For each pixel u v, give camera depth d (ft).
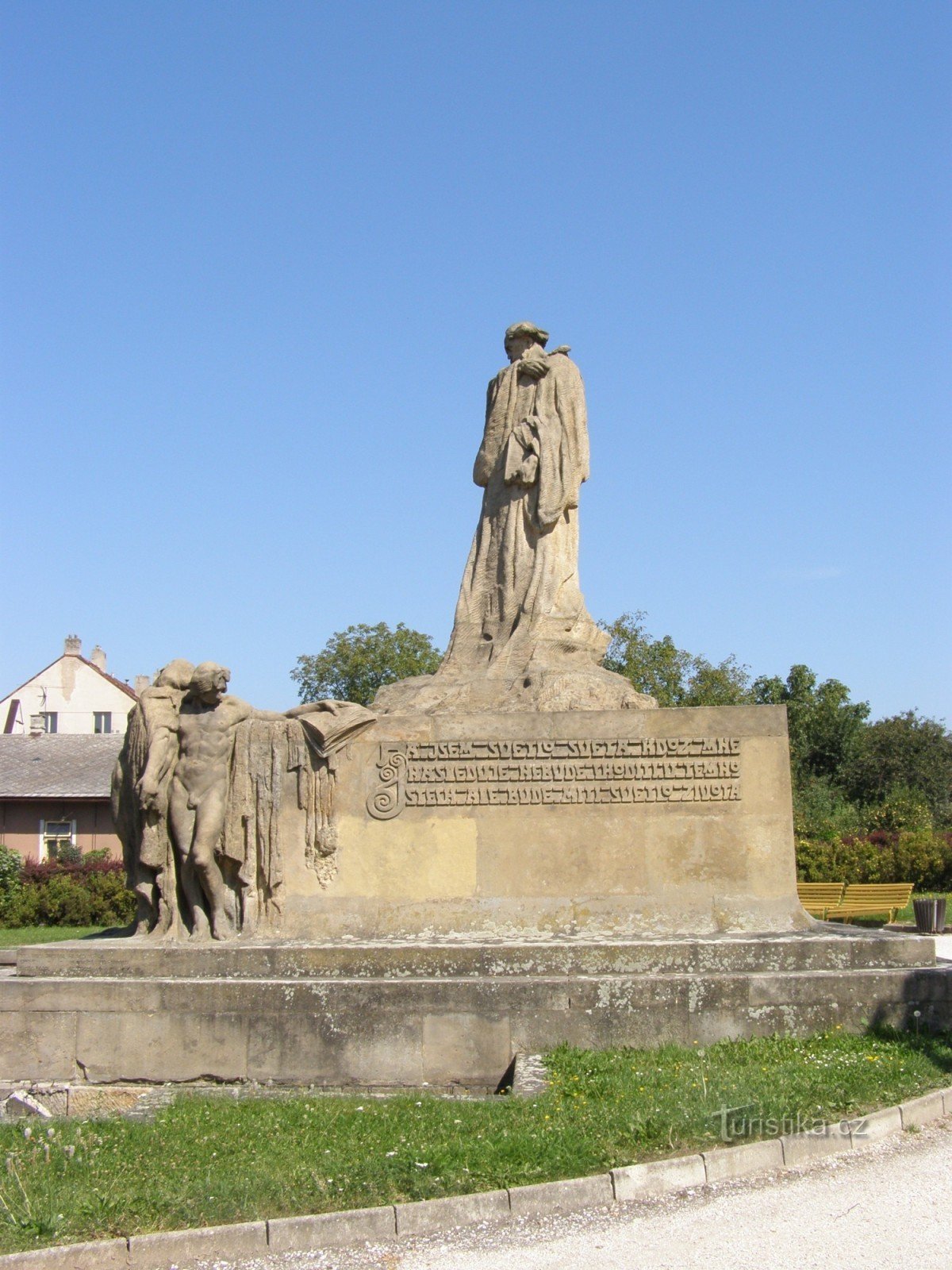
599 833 33.55
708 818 33.63
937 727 187.93
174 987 30.07
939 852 91.66
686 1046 29.37
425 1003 29.71
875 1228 18.78
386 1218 19.22
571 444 39.86
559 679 35.63
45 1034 30.14
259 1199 19.74
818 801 146.61
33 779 123.85
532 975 30.86
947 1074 26.58
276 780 33.88
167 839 33.50
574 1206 20.08
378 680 141.69
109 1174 21.12
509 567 39.17
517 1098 25.21
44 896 90.89
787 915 33.17
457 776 33.83
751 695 138.72
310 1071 29.50
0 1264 17.48
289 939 32.96
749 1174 21.56
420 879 33.40
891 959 31.37
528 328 41.42
